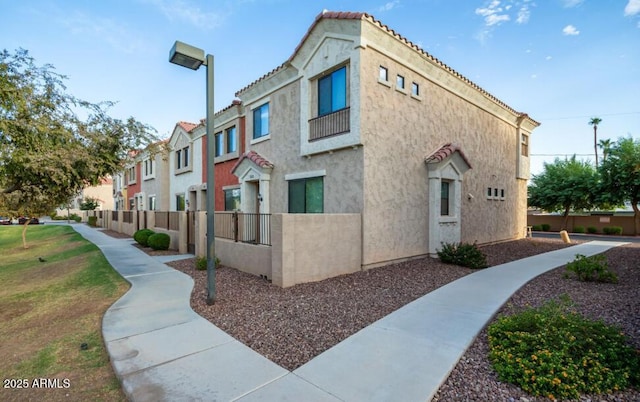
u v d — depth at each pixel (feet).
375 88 32.63
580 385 10.87
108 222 101.60
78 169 26.48
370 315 19.13
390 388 11.50
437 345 14.85
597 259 28.25
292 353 14.46
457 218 42.19
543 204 97.71
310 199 37.58
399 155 35.37
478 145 50.42
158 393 11.45
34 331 18.80
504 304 21.09
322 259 28.30
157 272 33.12
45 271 39.65
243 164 46.55
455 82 44.21
